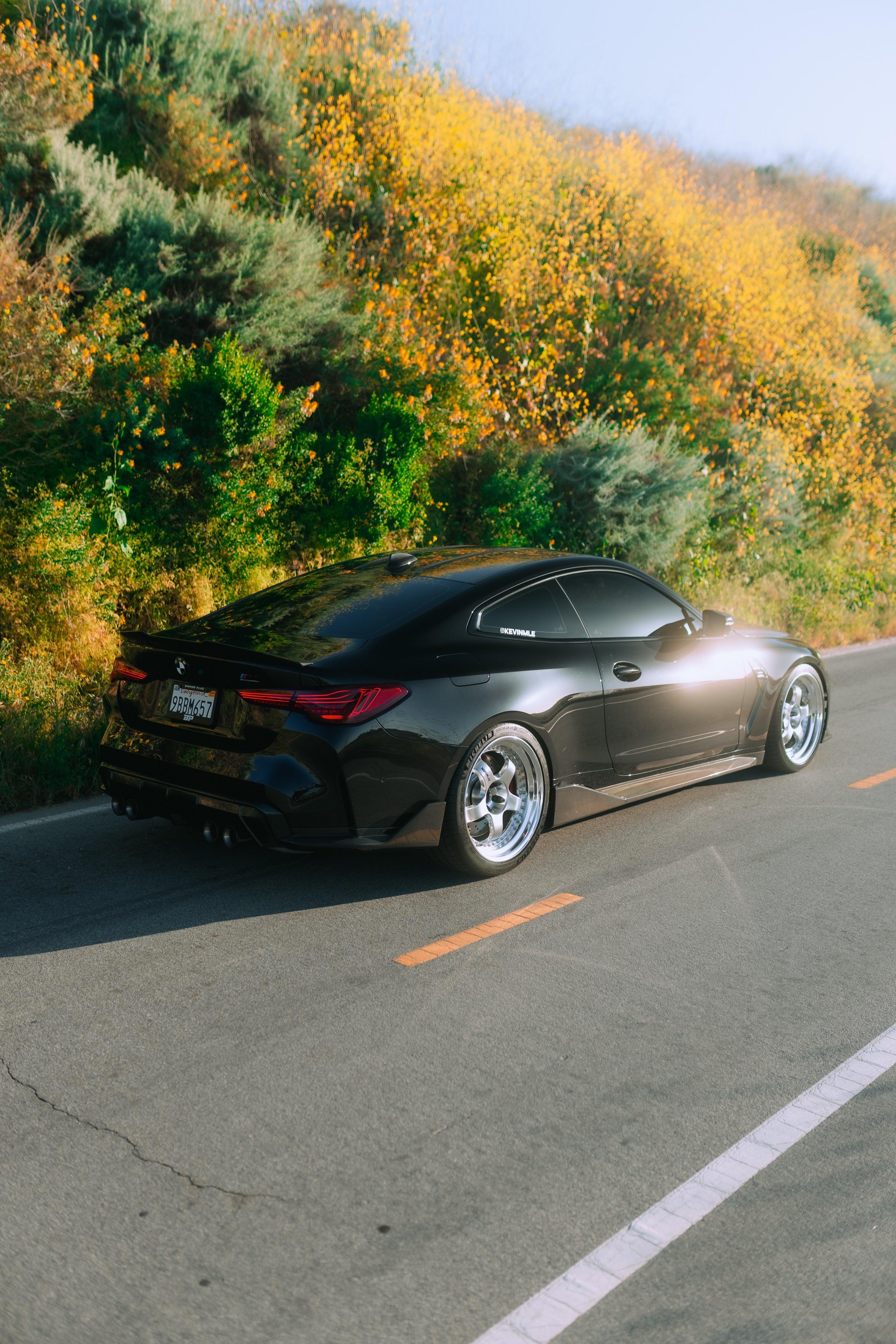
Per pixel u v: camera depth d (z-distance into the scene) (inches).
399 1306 86.4
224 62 460.1
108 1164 105.0
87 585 291.1
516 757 191.8
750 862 199.6
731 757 243.0
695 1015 138.2
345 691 165.2
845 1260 92.3
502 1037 131.7
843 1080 122.3
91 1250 92.7
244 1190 101.1
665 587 228.5
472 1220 97.2
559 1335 83.5
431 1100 117.1
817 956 157.8
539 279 561.0
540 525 432.8
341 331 408.5
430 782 174.6
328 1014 136.7
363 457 364.2
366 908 173.6
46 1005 138.2
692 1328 84.4
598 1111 115.4
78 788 234.7
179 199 405.7
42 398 300.0
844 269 1023.6
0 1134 109.7
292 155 484.4
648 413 562.6
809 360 728.3
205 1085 119.6
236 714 169.5
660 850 206.5
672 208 734.5
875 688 391.2
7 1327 83.7
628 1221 97.2
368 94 557.0
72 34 411.8
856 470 673.6
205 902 174.7
